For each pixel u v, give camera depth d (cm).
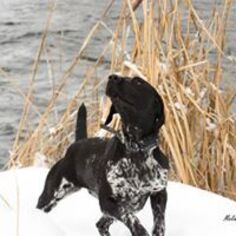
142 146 578
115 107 576
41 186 761
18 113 1244
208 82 859
